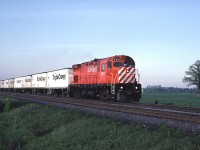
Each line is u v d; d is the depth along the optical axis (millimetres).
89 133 15914
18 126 22391
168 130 13688
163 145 11945
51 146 16172
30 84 72188
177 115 18188
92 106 25812
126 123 16672
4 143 18734
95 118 18688
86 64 39000
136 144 12758
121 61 31906
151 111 20938
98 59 35812
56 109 25109
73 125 18344
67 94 48500
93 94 36656
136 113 20328
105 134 15141
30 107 28969
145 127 14812
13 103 33844
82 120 18875
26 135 19828
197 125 14945
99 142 14266
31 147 17062
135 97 31891
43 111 25594
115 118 17688
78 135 16266
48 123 21109
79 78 41500
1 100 36781
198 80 107812
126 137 13820
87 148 14148
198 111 21938
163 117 18062
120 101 31516
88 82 38031
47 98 41094
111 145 13531
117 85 31000
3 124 23953
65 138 16562
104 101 32125
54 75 55188
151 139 12867
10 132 21359
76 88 43125
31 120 23250
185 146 11266
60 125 19859
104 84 33031
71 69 48031
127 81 31469
